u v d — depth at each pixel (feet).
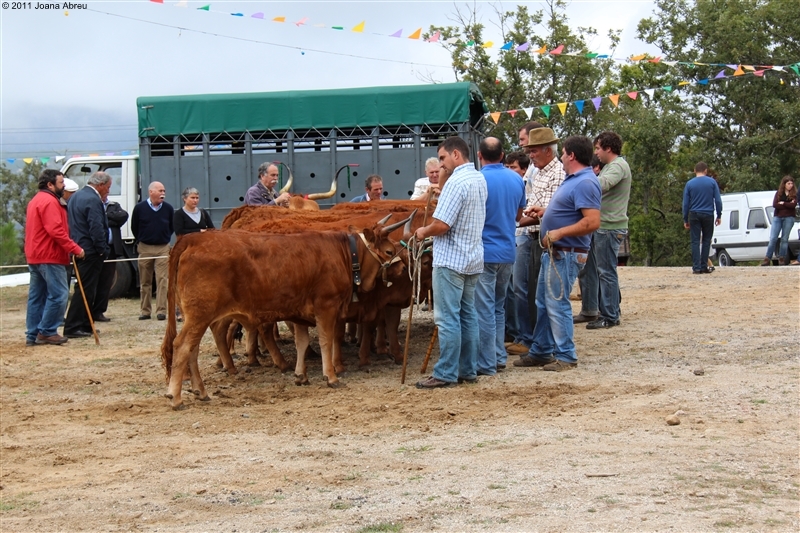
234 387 30.53
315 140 58.95
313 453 21.30
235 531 16.01
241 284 27.55
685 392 25.14
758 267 60.95
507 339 35.94
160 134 59.88
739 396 24.16
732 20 109.60
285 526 16.08
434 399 26.55
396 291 31.96
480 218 28.09
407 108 58.13
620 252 80.23
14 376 34.58
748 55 110.73
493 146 29.96
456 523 15.62
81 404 29.09
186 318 27.25
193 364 28.14
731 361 29.43
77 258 45.06
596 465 18.65
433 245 28.53
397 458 20.49
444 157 28.50
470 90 58.03
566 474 18.11
